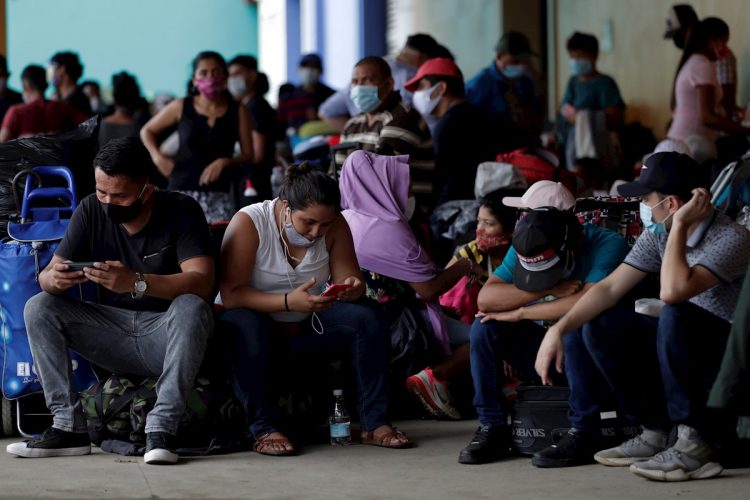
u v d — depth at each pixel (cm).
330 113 1038
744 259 462
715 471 461
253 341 523
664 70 1130
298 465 502
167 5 2922
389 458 518
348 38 2123
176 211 532
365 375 546
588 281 510
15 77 2838
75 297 534
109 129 973
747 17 979
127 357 534
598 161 873
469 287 652
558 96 1411
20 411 566
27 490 449
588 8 1316
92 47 2884
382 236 617
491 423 518
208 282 525
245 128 792
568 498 432
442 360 632
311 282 526
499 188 695
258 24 2961
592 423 497
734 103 912
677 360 464
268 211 540
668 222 479
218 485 459
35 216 570
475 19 1564
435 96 790
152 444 506
